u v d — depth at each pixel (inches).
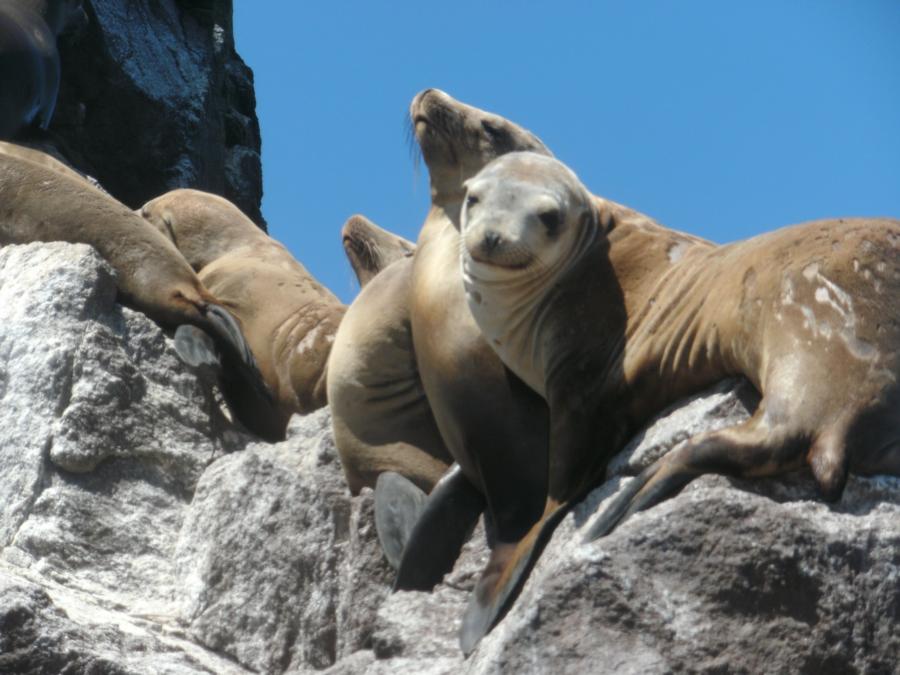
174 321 1716.3
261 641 1316.4
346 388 1395.2
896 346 929.5
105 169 2834.6
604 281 1080.8
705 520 909.8
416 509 1272.1
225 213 2017.7
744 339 975.6
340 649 1246.3
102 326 1583.4
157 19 3031.5
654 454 988.6
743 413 972.6
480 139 1323.8
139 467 1512.1
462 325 1207.6
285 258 1947.6
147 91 2859.3
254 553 1349.7
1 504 1438.2
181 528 1465.3
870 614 889.5
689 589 900.6
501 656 912.9
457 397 1200.8
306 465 1397.6
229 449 1599.4
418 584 1173.7
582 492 1038.4
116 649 1181.7
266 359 1740.9
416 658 1053.8
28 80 2375.7
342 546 1316.4
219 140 3073.3
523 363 1117.1
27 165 1834.4
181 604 1382.9
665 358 1020.5
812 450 909.8
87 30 2785.4
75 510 1440.7
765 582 893.8
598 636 900.6
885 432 916.6
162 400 1576.0
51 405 1497.3
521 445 1176.8
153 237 1784.0
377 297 1429.6
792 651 882.8
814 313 945.5
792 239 993.5
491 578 1066.1
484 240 1057.5
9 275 1638.8
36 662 1098.7
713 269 1031.0
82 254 1636.3
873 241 967.6
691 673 883.4
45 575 1384.1
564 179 1105.4
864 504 914.7
